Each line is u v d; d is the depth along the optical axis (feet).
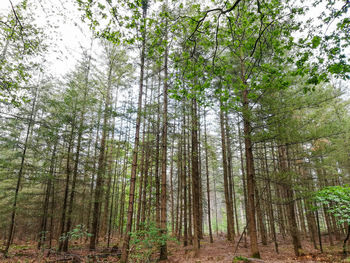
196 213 36.47
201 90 21.77
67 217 38.42
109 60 48.83
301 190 30.32
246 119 31.58
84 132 40.68
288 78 31.14
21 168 38.14
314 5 15.90
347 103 46.42
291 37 18.04
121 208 60.75
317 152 36.83
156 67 43.29
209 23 18.80
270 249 40.65
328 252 32.96
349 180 49.93
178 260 31.22
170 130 39.86
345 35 15.69
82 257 33.81
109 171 45.75
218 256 33.09
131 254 28.81
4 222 38.70
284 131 30.99
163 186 35.01
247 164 32.91
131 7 17.56
